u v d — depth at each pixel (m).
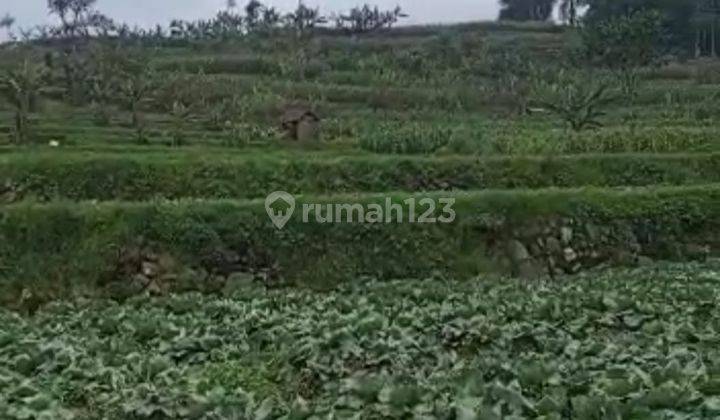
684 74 83.12
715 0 104.12
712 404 9.23
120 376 13.16
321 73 78.44
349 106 67.25
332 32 105.75
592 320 16.27
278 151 41.94
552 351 13.70
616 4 105.94
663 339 14.04
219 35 94.62
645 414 9.10
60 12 98.56
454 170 35.50
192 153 37.53
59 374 13.73
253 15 100.50
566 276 27.16
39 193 32.84
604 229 29.48
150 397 11.34
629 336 14.86
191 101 62.19
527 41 98.75
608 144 42.59
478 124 54.94
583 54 80.12
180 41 93.31
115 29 97.50
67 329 18.20
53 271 25.78
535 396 10.61
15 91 54.09
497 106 68.62
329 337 14.26
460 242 28.30
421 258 27.67
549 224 29.19
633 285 21.42
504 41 98.06
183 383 12.80
